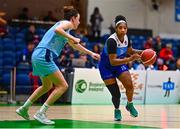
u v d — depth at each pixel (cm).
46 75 747
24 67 1700
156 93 1650
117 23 816
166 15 2727
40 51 743
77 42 722
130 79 837
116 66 834
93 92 1539
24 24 2291
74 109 1198
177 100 1688
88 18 2508
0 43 1980
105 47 832
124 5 2627
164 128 690
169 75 1673
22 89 1661
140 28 2666
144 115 995
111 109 1205
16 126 698
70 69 1542
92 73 1541
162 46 2192
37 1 2408
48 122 732
